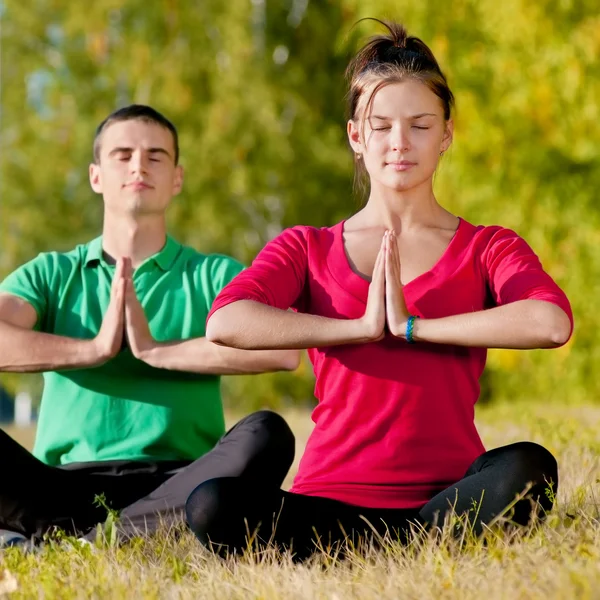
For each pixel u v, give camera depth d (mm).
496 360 31875
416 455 7777
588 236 29422
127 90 46094
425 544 7223
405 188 8008
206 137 41906
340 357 7863
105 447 9930
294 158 42625
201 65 43188
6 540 9328
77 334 10312
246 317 7711
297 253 8195
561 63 27594
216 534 7562
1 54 47500
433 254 8047
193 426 10078
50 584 7000
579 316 30406
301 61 43750
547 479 7434
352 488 7777
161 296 10367
